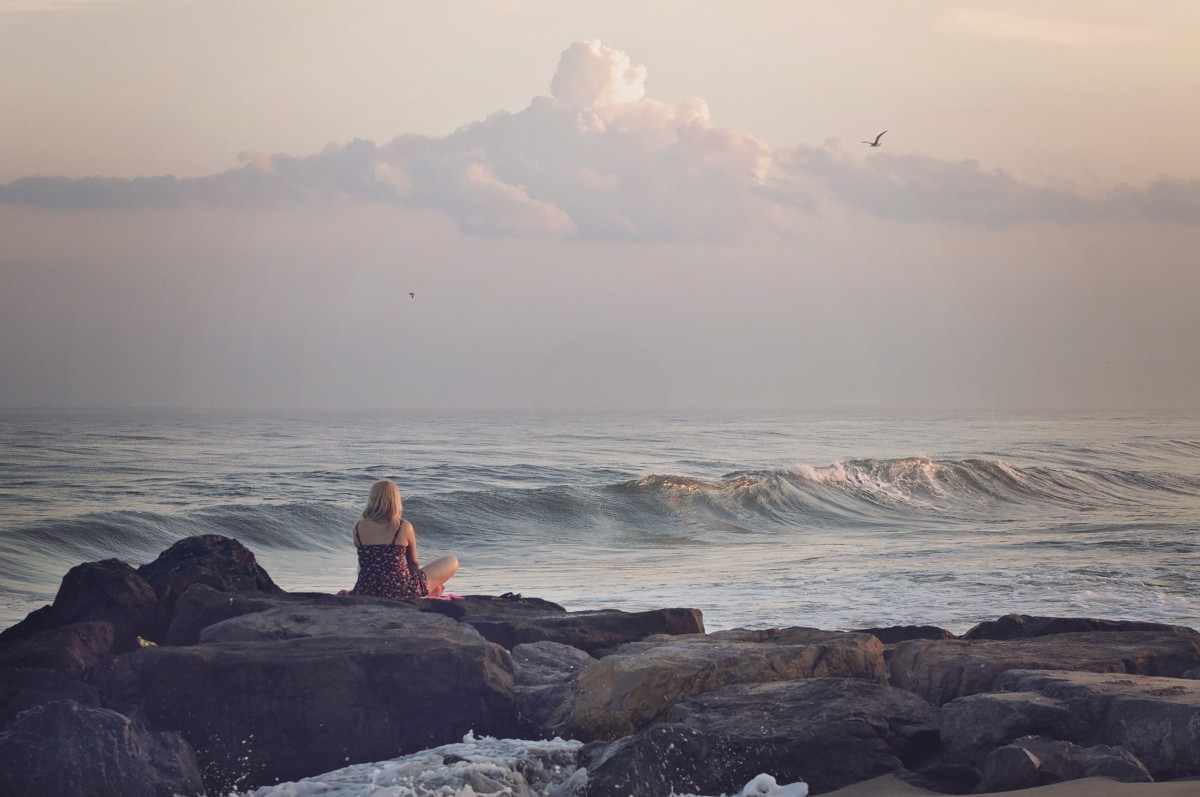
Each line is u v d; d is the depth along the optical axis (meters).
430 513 28.94
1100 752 4.94
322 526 27.11
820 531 30.86
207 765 5.33
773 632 7.45
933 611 14.53
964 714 5.55
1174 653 7.12
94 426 113.56
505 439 85.62
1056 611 14.44
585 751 5.11
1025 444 78.25
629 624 7.92
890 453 66.44
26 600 17.17
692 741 4.96
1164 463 58.94
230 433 95.12
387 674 5.62
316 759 5.46
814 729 5.25
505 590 17.69
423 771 4.78
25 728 4.71
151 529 24.80
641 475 44.50
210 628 6.26
